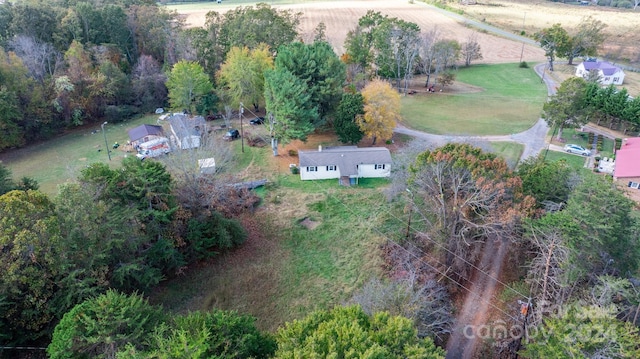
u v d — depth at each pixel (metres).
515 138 67.06
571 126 66.56
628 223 28.56
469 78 103.69
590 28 111.19
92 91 72.75
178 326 22.27
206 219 39.09
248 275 37.94
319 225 44.84
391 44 94.69
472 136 62.22
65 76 70.25
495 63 114.62
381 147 61.00
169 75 76.44
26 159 60.16
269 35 86.56
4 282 26.30
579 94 62.69
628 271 28.34
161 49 90.38
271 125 58.50
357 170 53.41
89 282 28.38
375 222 44.78
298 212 47.06
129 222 33.00
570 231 27.23
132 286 33.84
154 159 54.94
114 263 32.00
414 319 25.89
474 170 33.25
